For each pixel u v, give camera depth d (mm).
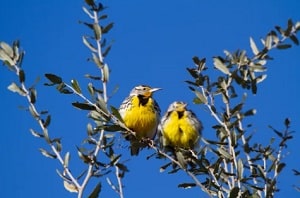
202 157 10281
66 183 10375
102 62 11297
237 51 10492
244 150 10367
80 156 10477
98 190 7461
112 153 10969
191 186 10344
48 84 10484
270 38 10305
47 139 10906
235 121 10273
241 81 10398
